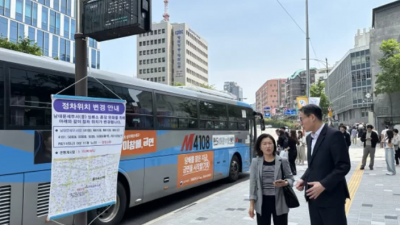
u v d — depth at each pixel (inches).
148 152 279.6
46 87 198.2
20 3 1608.0
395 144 598.2
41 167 189.6
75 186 129.7
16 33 1579.7
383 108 1653.5
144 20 140.5
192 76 4938.5
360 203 292.2
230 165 441.1
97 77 234.1
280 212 154.4
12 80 179.5
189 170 341.4
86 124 133.9
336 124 1786.4
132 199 260.8
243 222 240.8
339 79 2696.9
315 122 140.7
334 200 133.8
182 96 336.8
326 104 1995.6
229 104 442.9
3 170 170.4
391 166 466.9
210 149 386.9
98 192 139.1
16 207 175.6
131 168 259.1
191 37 4958.2
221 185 442.9
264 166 161.2
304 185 149.9
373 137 533.0
